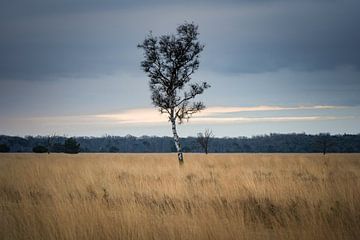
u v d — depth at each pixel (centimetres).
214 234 1020
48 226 1084
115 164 3578
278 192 1645
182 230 1059
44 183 2147
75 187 1977
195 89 3859
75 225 1082
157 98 3878
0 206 1469
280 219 1256
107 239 1007
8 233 1059
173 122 3862
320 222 1095
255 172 2762
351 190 1521
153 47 3941
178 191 1783
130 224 1091
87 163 3597
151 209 1452
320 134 16975
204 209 1348
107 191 1834
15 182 2200
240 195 1662
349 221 1166
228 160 4362
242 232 1059
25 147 17012
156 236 1027
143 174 2680
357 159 4788
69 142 11300
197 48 3953
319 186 1716
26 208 1349
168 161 4225
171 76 3947
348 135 18288
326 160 4353
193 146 19938
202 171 2855
